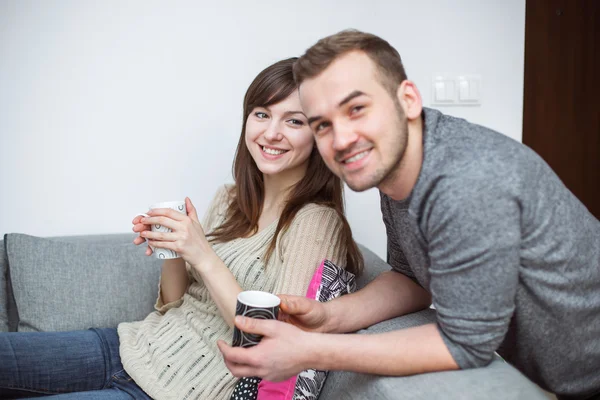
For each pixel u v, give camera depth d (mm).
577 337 933
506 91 1995
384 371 902
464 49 1959
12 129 1773
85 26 1771
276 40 1879
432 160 872
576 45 2188
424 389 859
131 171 1867
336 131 862
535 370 1021
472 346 856
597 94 2221
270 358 878
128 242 1811
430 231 867
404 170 912
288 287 1198
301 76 890
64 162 1820
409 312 1184
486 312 828
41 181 1814
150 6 1798
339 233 1315
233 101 1891
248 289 1298
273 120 1333
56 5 1744
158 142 1868
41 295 1527
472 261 809
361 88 845
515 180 807
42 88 1771
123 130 1840
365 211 2010
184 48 1835
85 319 1554
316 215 1286
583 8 2170
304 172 1425
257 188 1477
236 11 1844
